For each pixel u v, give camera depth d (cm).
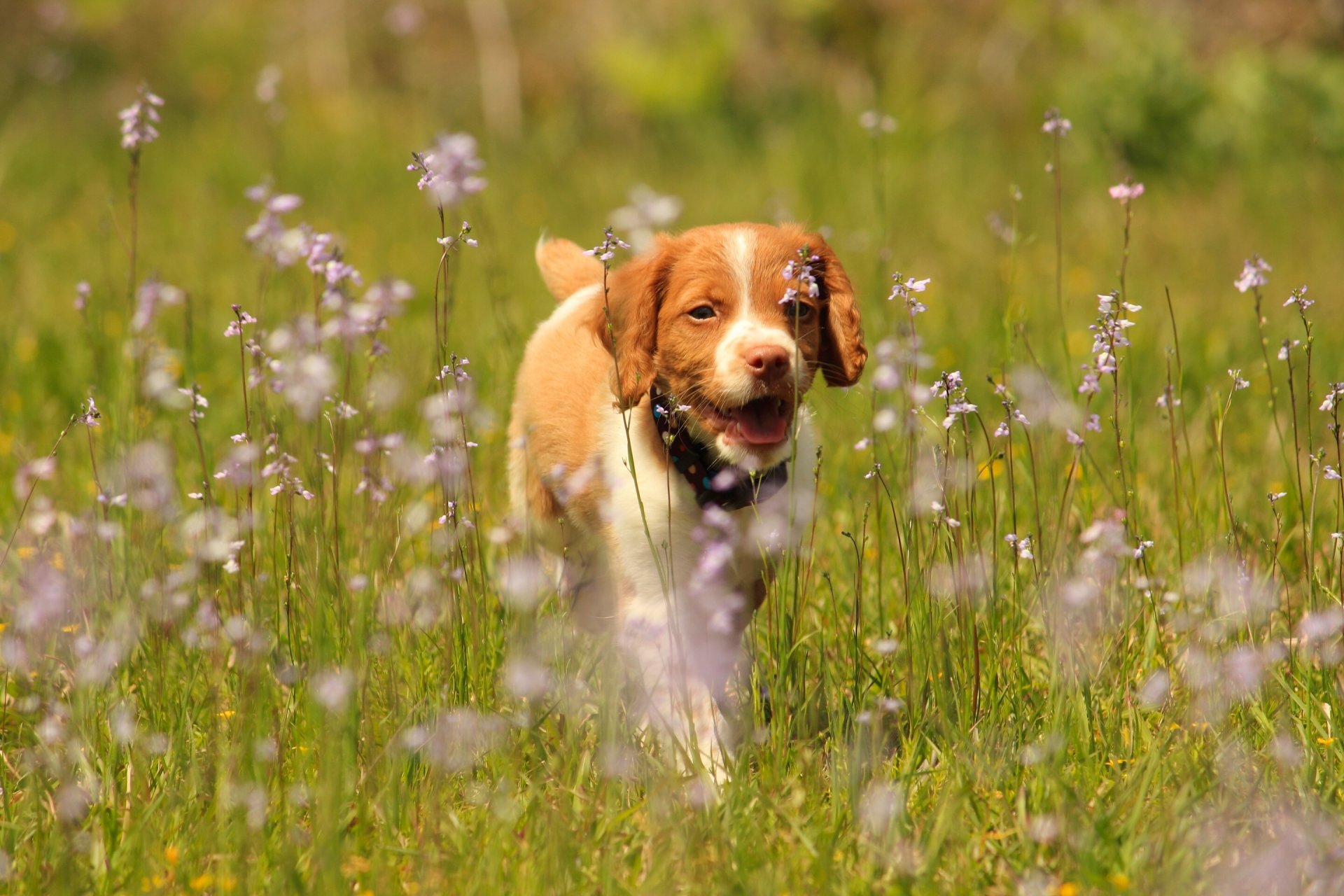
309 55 2977
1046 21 2733
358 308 689
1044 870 560
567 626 739
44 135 2377
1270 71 2316
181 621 754
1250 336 1312
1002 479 967
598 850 585
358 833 588
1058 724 643
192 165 2208
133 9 3056
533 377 862
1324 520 910
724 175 2212
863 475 986
